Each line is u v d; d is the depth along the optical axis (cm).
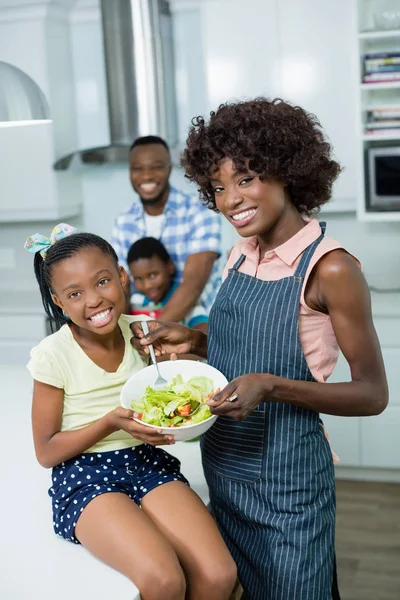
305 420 142
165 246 289
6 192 370
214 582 131
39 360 147
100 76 376
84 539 137
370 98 343
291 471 142
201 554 133
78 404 151
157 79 340
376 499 309
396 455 317
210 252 278
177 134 363
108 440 150
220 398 126
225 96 330
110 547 131
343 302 134
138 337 159
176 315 264
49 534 148
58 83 363
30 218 371
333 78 319
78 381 150
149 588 126
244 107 136
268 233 144
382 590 241
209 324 155
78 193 392
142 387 148
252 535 148
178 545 136
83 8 364
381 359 138
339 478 331
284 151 133
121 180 387
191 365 151
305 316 139
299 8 316
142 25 332
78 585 129
